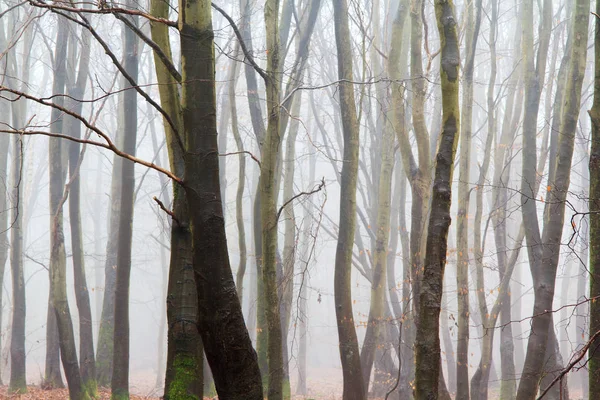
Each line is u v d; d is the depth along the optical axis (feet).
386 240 49.24
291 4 51.49
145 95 19.72
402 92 47.01
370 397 69.92
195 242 19.16
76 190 56.59
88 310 56.85
